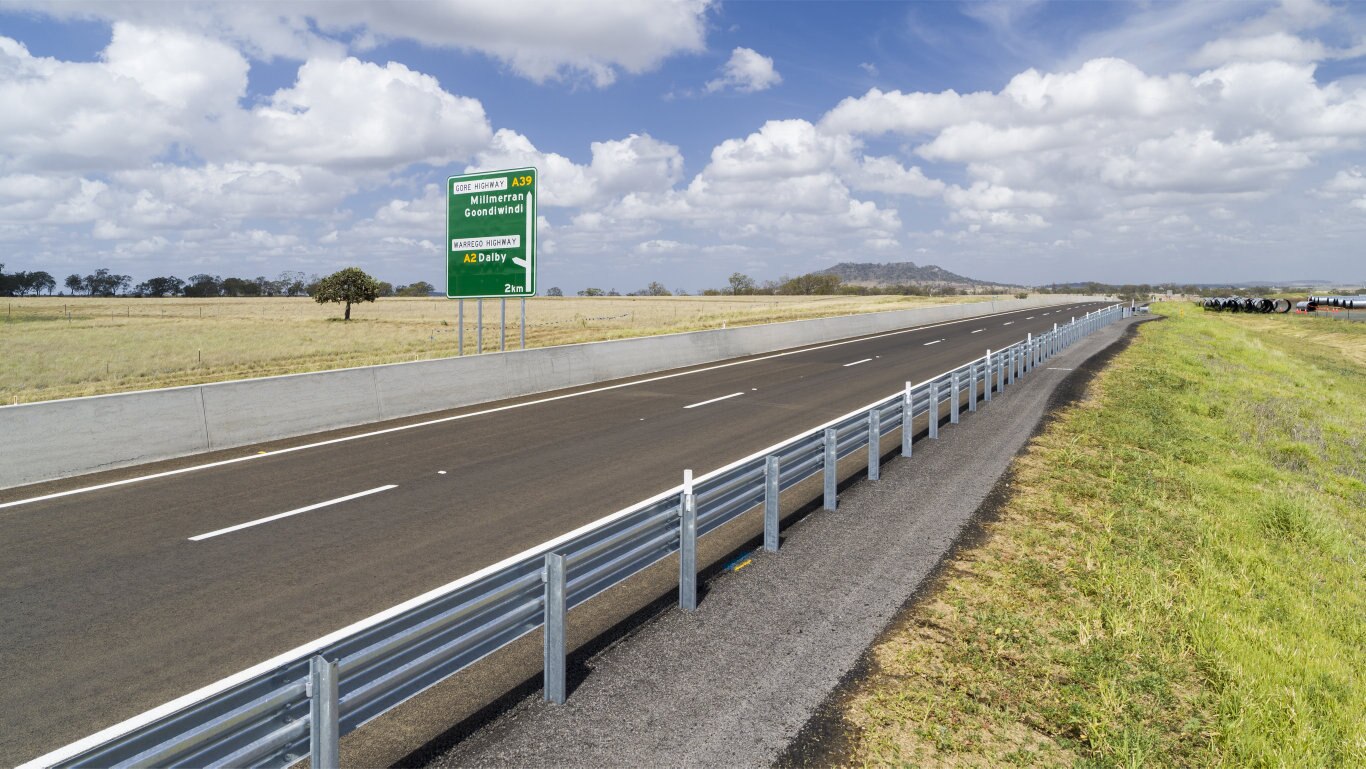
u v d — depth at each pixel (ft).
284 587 21.30
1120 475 36.24
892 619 19.72
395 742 14.17
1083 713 15.88
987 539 26.21
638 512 18.08
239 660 17.10
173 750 8.89
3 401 65.98
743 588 21.62
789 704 15.64
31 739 14.03
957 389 47.21
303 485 32.58
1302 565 29.99
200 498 30.35
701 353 86.02
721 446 41.34
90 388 74.64
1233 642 19.67
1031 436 43.55
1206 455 44.86
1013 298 292.20
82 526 26.55
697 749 13.99
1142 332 135.33
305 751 10.65
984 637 19.04
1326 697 17.95
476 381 56.44
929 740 14.74
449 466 36.37
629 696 15.79
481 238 61.52
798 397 59.67
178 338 139.64
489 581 13.75
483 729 14.56
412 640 12.13
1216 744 15.37
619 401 57.47
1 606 19.81
